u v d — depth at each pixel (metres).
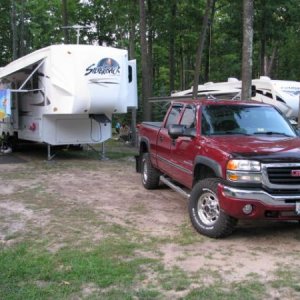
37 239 6.36
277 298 4.52
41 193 9.42
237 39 25.05
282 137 7.04
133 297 4.53
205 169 6.84
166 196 9.15
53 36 30.31
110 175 11.70
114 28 29.08
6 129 16.66
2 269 5.20
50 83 13.51
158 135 8.94
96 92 13.16
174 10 22.64
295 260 5.59
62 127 14.31
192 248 5.98
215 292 4.63
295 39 31.20
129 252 5.81
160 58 34.16
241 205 5.85
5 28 30.56
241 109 7.66
